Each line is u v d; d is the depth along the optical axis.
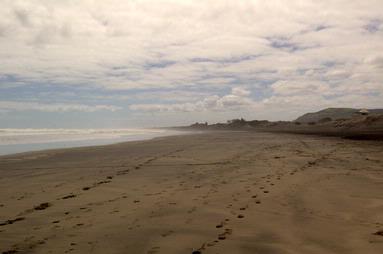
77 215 7.47
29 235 6.23
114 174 12.84
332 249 5.07
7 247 5.67
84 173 13.23
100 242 5.77
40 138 41.38
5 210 8.02
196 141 32.56
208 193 9.23
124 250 5.39
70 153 20.92
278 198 8.43
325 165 13.54
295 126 109.50
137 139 40.47
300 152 18.66
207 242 5.57
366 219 6.55
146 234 6.08
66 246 5.64
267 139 33.78
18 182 11.54
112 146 26.69
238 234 5.90
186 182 10.95
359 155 16.50
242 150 20.89
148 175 12.45
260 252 5.07
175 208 7.78
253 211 7.35
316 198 8.31
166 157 17.84
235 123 162.38
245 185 10.09
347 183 9.95
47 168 14.69
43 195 9.53
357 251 4.94
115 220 7.00
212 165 14.48
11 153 21.48
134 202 8.49
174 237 5.87
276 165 13.84
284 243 5.39
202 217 7.02
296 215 6.97
